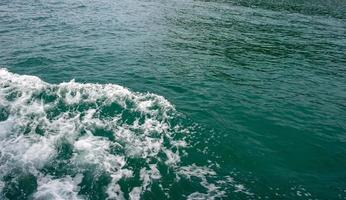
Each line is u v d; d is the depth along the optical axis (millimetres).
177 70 19797
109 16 34750
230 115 14727
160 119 13453
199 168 10805
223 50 25359
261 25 36375
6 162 9875
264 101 16484
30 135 11305
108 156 10648
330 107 16484
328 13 47969
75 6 38656
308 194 10086
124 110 13703
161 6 44781
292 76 20641
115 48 23297
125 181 9688
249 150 12219
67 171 9773
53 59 19766
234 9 46062
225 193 9750
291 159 11977
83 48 22609
